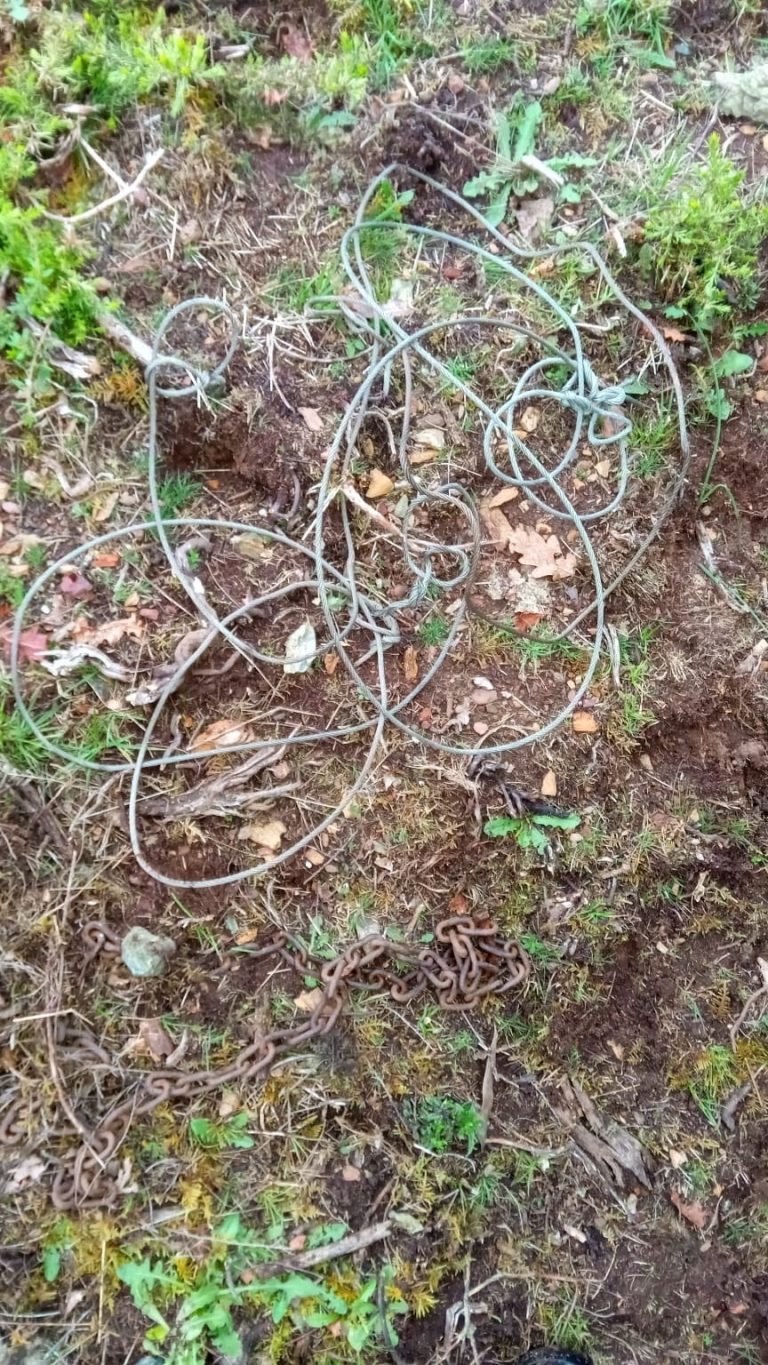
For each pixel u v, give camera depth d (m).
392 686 1.92
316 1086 1.81
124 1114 1.73
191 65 1.82
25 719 1.70
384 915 1.88
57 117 1.78
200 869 1.84
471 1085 1.87
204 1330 1.69
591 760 1.97
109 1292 1.69
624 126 2.05
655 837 1.98
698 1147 1.94
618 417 1.90
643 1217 1.89
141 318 1.82
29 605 1.75
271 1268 1.71
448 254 1.99
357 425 1.81
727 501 2.09
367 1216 1.78
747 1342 1.88
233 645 1.85
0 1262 1.66
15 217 1.67
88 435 1.79
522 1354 1.80
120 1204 1.71
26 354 1.71
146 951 1.76
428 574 1.87
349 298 1.89
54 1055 1.70
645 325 1.96
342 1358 1.72
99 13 1.88
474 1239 1.81
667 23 2.08
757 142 2.09
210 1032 1.81
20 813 1.75
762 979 2.03
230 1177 1.76
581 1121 1.91
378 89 1.99
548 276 1.98
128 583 1.80
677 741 2.04
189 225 1.86
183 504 1.87
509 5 2.04
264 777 1.86
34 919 1.73
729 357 2.01
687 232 1.90
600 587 1.89
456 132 1.99
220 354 1.85
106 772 1.79
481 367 1.96
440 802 1.90
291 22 2.04
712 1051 1.98
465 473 1.95
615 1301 1.86
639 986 1.98
